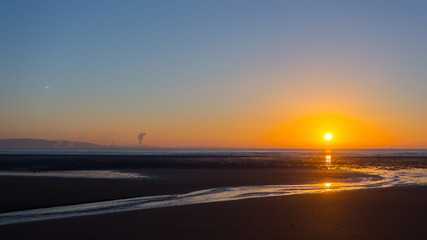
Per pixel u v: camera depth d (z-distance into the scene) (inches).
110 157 4722.0
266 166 2714.1
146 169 2373.3
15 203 973.8
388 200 936.3
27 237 597.3
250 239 569.6
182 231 622.5
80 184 1358.3
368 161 3782.0
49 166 2709.2
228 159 4077.3
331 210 800.3
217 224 671.8
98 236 597.3
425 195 1031.6
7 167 2608.3
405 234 597.0
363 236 585.6
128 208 908.0
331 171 2226.9
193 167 2581.2
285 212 780.6
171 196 1122.0
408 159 4370.1
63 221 714.8
